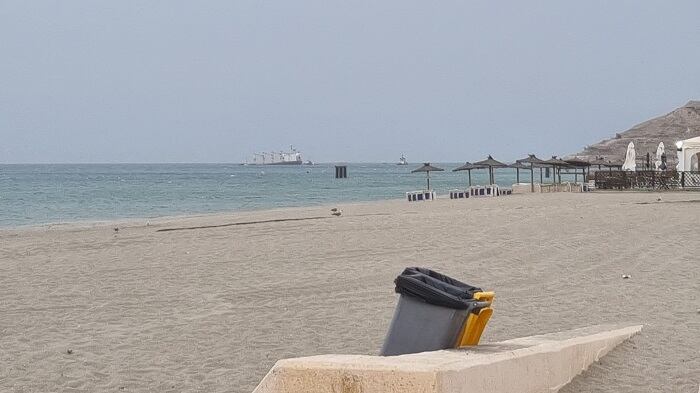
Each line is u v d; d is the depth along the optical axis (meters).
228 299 11.62
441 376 4.36
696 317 9.77
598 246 16.83
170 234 21.59
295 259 15.74
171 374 7.60
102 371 7.77
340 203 46.12
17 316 10.58
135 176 138.75
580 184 50.66
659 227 20.02
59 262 15.99
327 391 4.45
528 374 5.57
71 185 86.75
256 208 42.56
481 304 5.84
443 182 105.69
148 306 11.20
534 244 17.27
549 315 10.09
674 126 143.62
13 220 34.66
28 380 7.49
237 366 7.85
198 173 170.88
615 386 6.43
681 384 6.55
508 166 51.81
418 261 15.17
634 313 10.13
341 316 10.23
